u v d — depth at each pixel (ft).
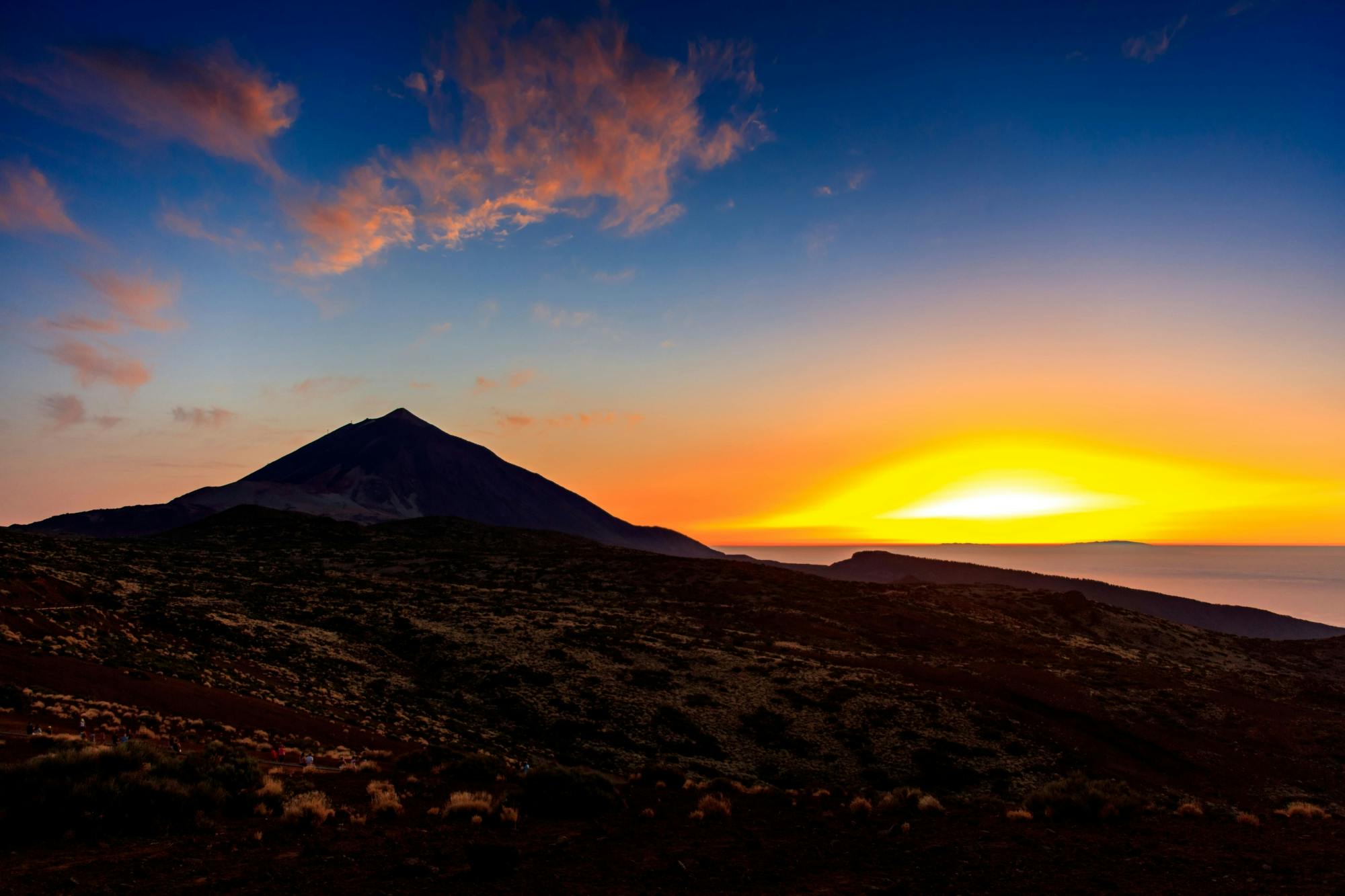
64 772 49.70
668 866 47.70
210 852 44.55
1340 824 66.23
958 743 156.15
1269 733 179.22
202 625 182.19
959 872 46.91
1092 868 47.70
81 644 124.88
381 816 58.29
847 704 175.01
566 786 68.90
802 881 44.80
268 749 90.27
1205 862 49.37
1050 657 267.59
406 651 215.51
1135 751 163.12
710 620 306.14
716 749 151.23
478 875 43.24
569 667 195.31
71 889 36.50
